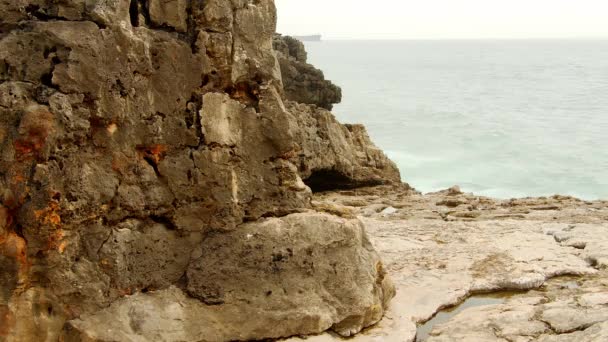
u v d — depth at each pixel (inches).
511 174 1581.0
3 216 269.0
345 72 6304.1
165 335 287.6
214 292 301.7
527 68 7150.6
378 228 525.7
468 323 327.0
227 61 307.1
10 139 267.3
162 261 301.7
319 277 313.1
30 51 274.2
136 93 289.4
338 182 815.7
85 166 281.1
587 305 333.4
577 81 5054.1
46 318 279.4
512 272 394.0
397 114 2861.7
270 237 309.9
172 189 301.1
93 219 286.2
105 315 285.4
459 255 431.2
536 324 319.9
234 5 310.7
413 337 315.3
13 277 271.6
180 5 300.7
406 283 379.6
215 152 304.2
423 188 1434.5
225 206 307.3
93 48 275.4
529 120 2620.6
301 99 1141.1
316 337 305.4
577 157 1798.7
